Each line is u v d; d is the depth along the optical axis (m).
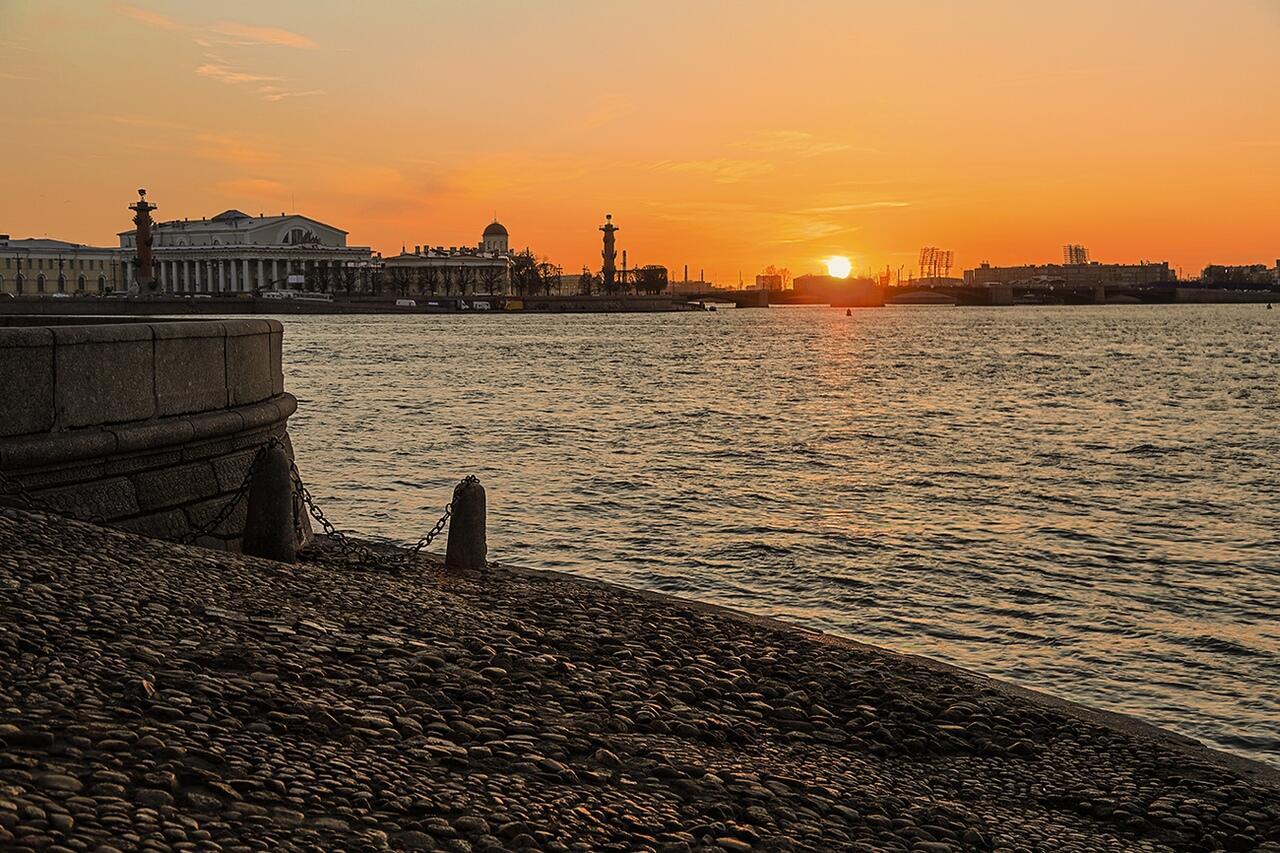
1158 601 24.17
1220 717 17.69
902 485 38.59
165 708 8.84
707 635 15.38
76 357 14.75
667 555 27.55
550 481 38.12
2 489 13.98
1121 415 62.97
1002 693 14.08
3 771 7.30
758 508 33.78
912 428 56.16
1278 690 18.86
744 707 12.45
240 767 8.17
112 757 7.88
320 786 8.17
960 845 9.43
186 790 7.73
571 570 25.97
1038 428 56.62
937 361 114.88
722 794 9.54
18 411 14.13
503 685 11.48
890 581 25.38
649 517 32.06
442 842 7.75
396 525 30.44
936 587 24.95
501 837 7.98
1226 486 38.91
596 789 9.20
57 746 7.89
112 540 13.92
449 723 10.08
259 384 18.17
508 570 19.14
